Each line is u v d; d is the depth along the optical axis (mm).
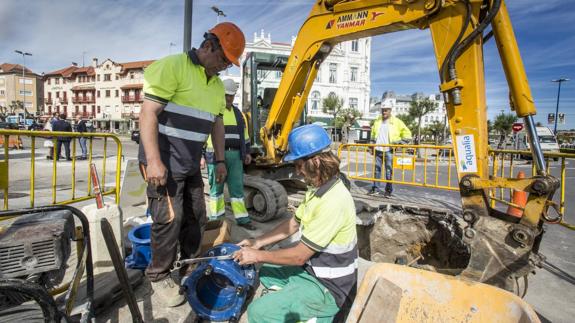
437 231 3656
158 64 2164
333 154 1940
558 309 2777
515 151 4402
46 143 11836
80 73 61938
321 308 1978
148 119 2105
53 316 1719
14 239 1888
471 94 2701
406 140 6789
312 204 1922
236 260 2123
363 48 42062
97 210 2859
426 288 1976
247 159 4953
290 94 4812
